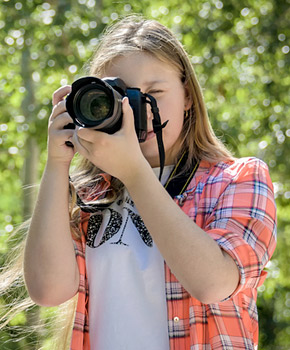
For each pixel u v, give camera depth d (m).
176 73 2.30
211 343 2.06
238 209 2.13
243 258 2.00
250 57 9.12
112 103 1.91
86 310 2.24
